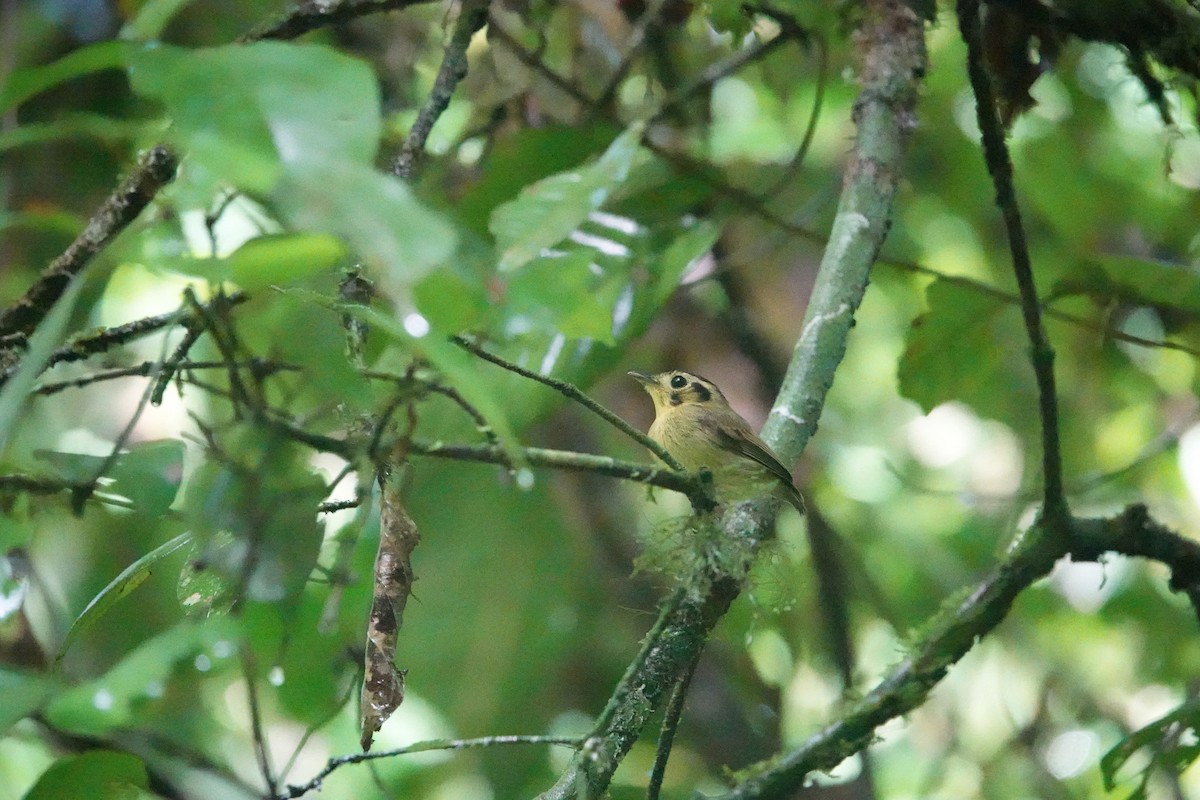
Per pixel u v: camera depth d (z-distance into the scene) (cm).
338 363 511
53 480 563
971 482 1606
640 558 627
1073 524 764
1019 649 1448
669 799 938
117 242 445
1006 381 1409
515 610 1321
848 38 942
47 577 1120
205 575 553
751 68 1423
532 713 1314
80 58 390
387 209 342
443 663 1312
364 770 1215
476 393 396
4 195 1050
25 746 1132
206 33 1089
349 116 366
